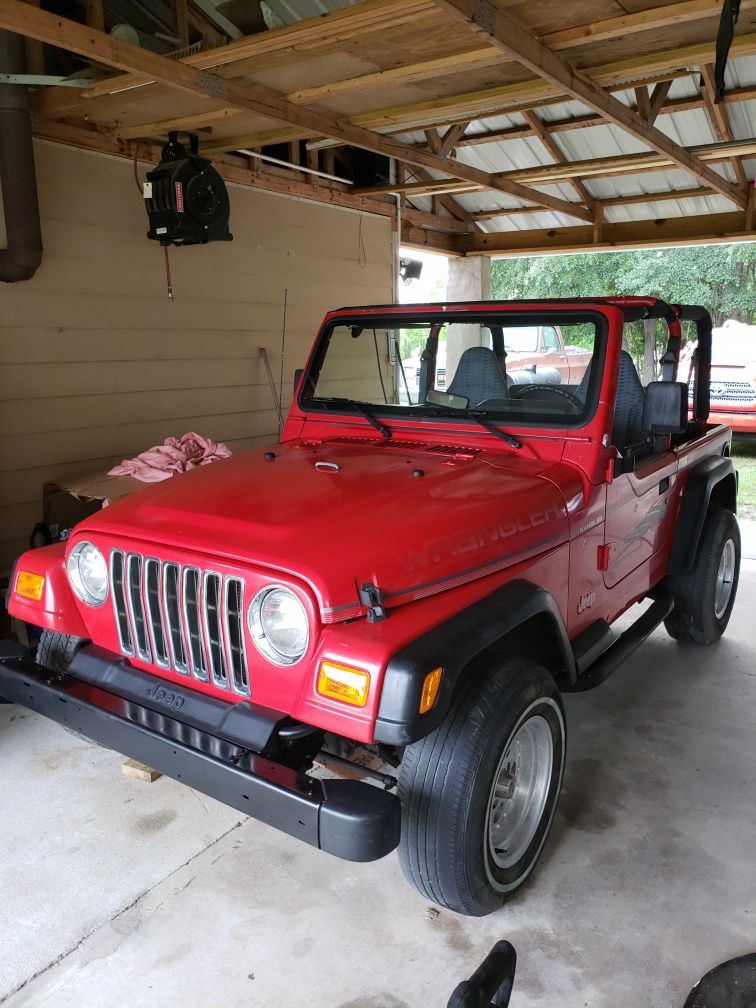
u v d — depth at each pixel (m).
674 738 3.52
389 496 2.52
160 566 2.29
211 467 3.05
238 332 6.25
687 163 6.16
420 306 3.38
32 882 2.57
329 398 3.60
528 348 3.07
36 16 3.05
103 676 2.47
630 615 5.06
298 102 4.41
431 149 6.32
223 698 2.24
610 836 2.83
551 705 2.47
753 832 2.86
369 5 3.03
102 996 2.14
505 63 3.88
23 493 4.85
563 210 8.32
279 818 1.94
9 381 4.68
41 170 4.71
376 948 2.31
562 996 2.14
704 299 21.84
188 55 3.95
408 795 2.16
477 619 2.12
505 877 2.38
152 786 3.13
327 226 7.07
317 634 1.99
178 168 4.80
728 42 3.03
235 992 2.16
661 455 3.64
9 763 3.28
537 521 2.58
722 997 2.13
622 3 3.22
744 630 4.82
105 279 5.15
